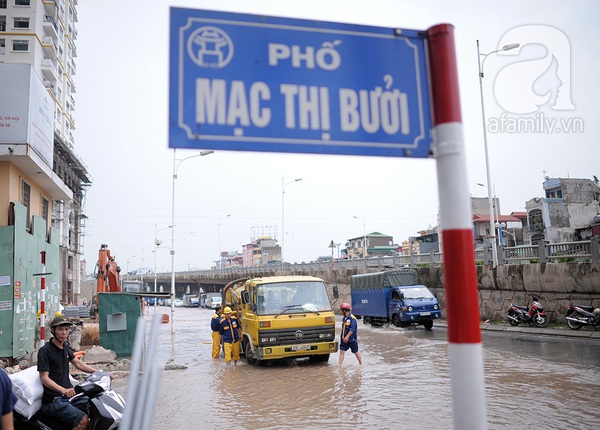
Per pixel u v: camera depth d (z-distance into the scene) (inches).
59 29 2386.8
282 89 102.6
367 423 314.8
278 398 397.1
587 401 338.3
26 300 586.9
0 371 149.3
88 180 2162.9
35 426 208.8
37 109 642.2
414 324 965.2
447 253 99.0
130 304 650.2
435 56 107.3
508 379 416.2
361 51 107.5
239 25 103.0
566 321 748.0
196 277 3356.3
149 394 98.7
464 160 101.6
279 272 2059.5
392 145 105.3
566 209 1857.8
